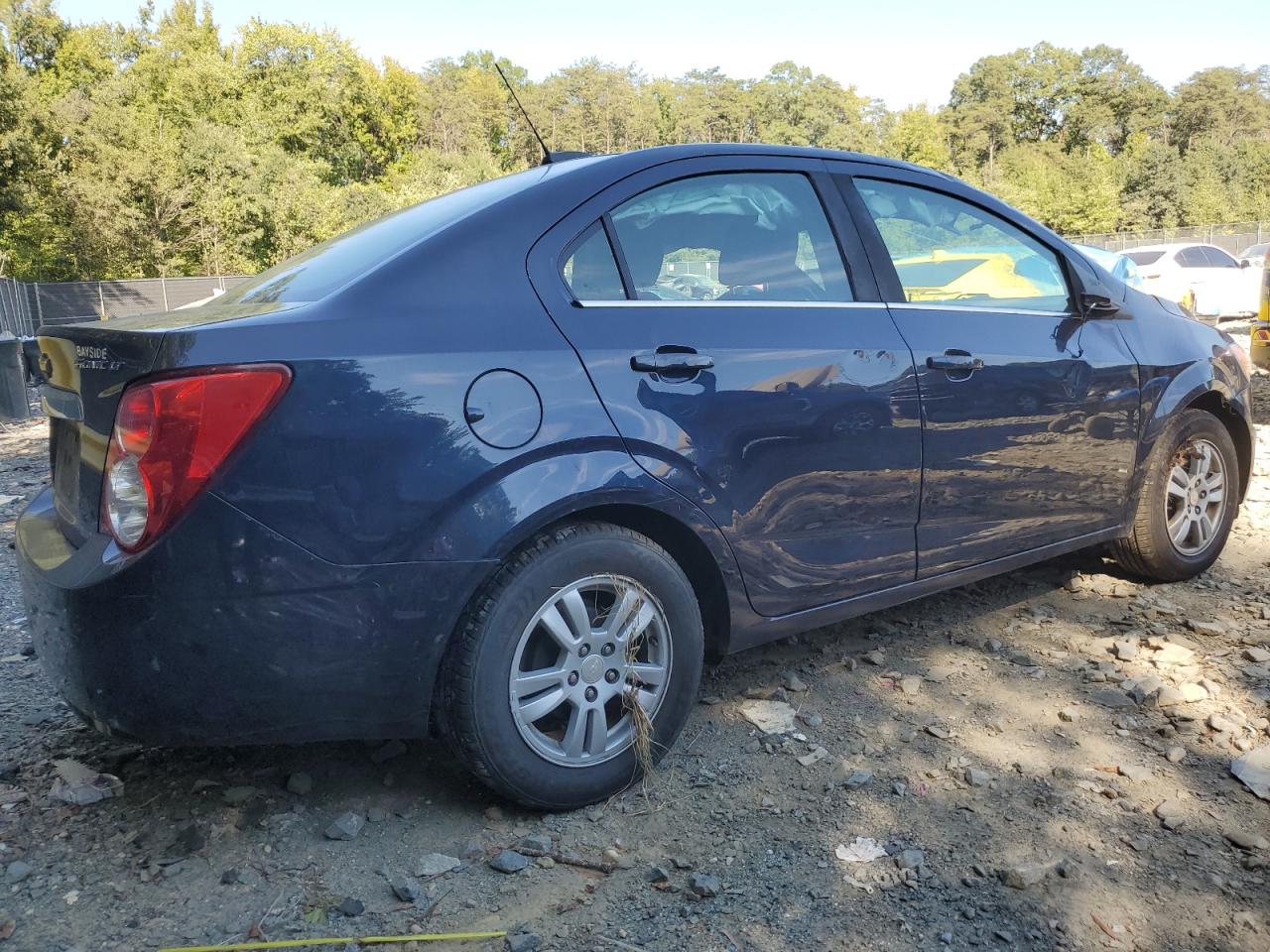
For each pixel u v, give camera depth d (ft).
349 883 7.27
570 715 8.05
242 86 204.44
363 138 259.60
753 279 9.21
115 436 6.87
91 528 7.31
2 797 8.42
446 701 7.61
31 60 184.34
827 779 8.63
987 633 11.87
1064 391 11.12
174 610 6.72
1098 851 7.53
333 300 7.36
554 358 7.80
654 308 8.50
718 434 8.49
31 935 6.68
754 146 9.77
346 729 7.38
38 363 8.43
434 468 7.17
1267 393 30.94
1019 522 11.00
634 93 447.83
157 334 6.79
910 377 9.73
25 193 125.49
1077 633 11.79
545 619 7.75
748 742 9.33
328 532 6.91
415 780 8.70
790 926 6.74
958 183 11.27
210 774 8.83
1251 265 69.00
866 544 9.68
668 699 8.50
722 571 8.72
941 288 10.55
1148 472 12.44
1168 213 233.55
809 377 9.04
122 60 225.56
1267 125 403.95
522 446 7.51
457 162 276.41
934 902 6.97
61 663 7.11
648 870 7.39
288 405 6.81
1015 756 8.96
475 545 7.29
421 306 7.52
